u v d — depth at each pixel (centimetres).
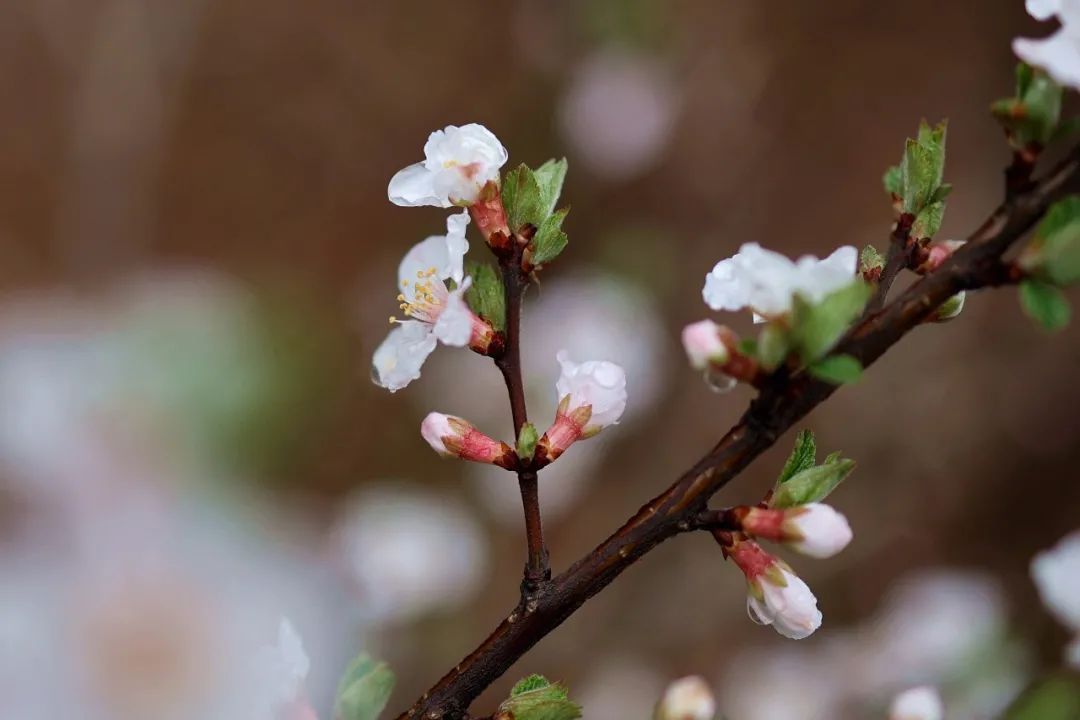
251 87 118
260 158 116
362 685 38
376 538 58
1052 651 71
